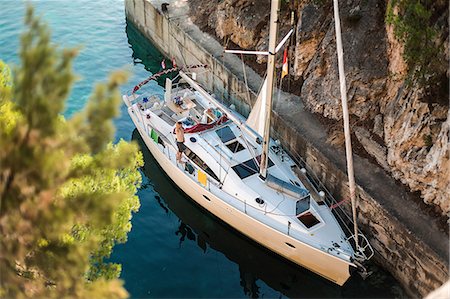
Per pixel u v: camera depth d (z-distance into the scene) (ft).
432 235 55.47
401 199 59.88
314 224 60.18
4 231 28.86
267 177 63.62
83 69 99.04
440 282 53.72
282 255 63.16
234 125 72.02
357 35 69.67
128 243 65.72
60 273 31.63
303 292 60.49
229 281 61.62
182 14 104.53
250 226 62.90
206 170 67.21
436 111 57.16
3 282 30.30
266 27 86.02
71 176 30.42
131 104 80.69
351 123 68.54
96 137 28.76
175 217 70.23
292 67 80.02
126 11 118.21
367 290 59.57
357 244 57.41
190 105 76.79
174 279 61.36
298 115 73.87
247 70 86.07
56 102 26.91
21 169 27.02
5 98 31.40
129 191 44.19
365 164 65.00
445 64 57.16
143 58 107.04
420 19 58.59
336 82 69.97
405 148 59.72
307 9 76.33
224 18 91.40
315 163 68.95
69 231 36.24
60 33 109.70
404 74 62.13
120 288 31.35
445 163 54.75
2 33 104.68
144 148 81.35
